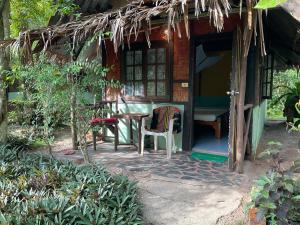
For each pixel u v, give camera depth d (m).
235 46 3.76
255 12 2.60
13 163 3.68
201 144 5.23
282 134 6.98
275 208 2.11
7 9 5.02
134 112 5.56
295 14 3.16
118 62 5.68
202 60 6.85
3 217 2.22
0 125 4.98
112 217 2.38
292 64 8.29
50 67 3.98
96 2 5.54
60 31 3.78
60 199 2.54
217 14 2.31
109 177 3.12
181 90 5.01
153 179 3.60
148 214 2.70
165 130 4.80
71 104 4.12
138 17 2.89
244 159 4.48
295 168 2.32
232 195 3.08
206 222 2.54
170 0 2.72
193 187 3.32
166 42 5.06
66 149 5.38
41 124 6.14
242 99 3.76
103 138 6.03
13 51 4.23
